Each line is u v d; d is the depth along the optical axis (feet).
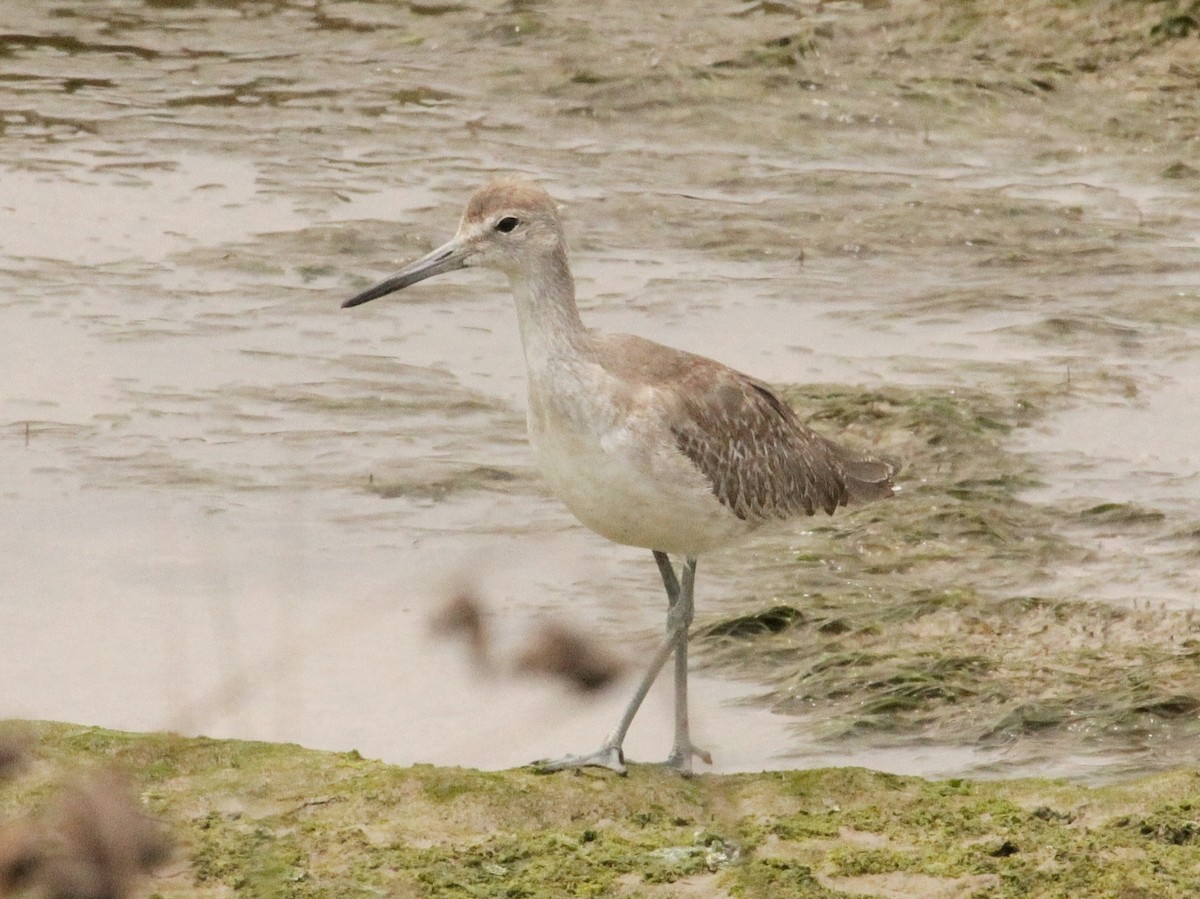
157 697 40.34
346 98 77.82
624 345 35.86
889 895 29.45
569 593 46.01
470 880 29.84
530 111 76.48
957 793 33.32
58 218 67.26
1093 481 50.96
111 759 33.37
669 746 39.01
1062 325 59.88
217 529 48.39
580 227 66.69
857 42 79.71
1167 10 79.15
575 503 35.68
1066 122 74.18
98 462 51.62
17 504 49.26
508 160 72.28
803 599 45.37
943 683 41.04
